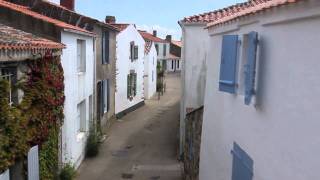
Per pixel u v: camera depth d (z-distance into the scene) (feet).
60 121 41.11
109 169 52.95
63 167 44.32
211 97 33.55
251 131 22.45
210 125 33.65
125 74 93.25
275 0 19.75
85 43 56.39
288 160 17.04
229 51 26.45
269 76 19.40
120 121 86.17
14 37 31.35
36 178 32.94
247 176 22.82
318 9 14.39
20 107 30.07
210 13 54.44
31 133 31.35
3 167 25.80
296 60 16.39
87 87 58.49
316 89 14.67
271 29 19.24
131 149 63.21
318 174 14.40
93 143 58.70
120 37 87.45
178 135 69.31
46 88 34.94
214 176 32.07
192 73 54.08
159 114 96.07
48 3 56.44
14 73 30.45
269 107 19.39
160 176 50.31
